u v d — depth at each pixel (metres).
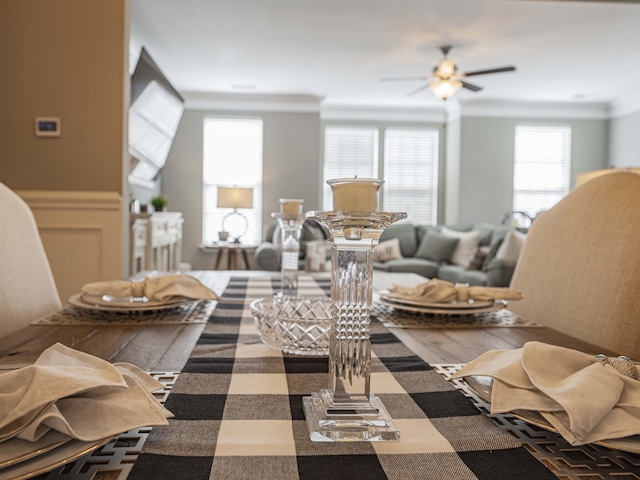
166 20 4.57
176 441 0.54
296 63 5.93
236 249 6.53
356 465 0.49
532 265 1.47
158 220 5.19
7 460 0.42
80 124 3.14
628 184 1.24
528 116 8.01
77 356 0.61
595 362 0.61
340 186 0.63
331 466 0.49
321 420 0.57
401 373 0.80
